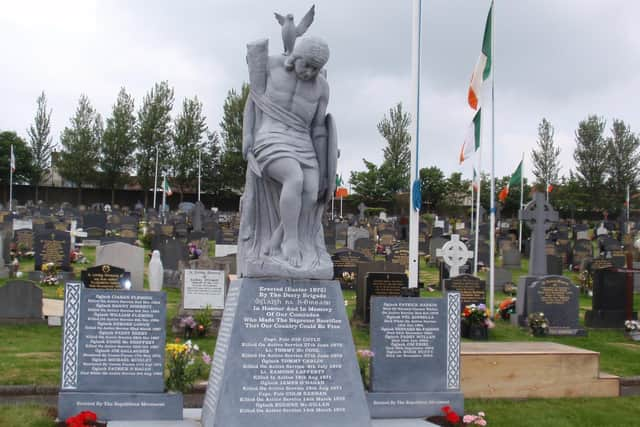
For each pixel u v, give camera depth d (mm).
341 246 35875
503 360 10773
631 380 11867
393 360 9062
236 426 7547
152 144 70625
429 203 64688
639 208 72062
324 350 7906
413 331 9109
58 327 14750
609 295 17844
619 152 74000
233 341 7723
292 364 7801
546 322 16562
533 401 10680
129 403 8242
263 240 8297
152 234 31656
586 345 15516
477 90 18625
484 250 29156
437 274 26656
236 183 71500
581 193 69250
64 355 8188
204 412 8141
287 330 7859
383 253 32094
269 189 8297
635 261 27766
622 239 38719
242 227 8375
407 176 68938
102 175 70812
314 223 8430
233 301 8078
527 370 10844
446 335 9172
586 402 10711
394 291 16469
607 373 12000
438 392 9070
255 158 8203
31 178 72312
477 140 18703
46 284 20078
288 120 8211
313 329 7918
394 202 65500
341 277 22828
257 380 7699
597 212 71688
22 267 23094
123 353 8289
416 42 14430
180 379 8492
